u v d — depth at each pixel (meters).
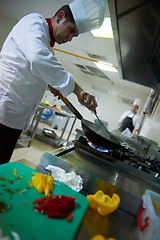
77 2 0.83
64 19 0.87
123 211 0.61
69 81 0.82
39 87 1.01
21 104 0.98
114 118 5.30
